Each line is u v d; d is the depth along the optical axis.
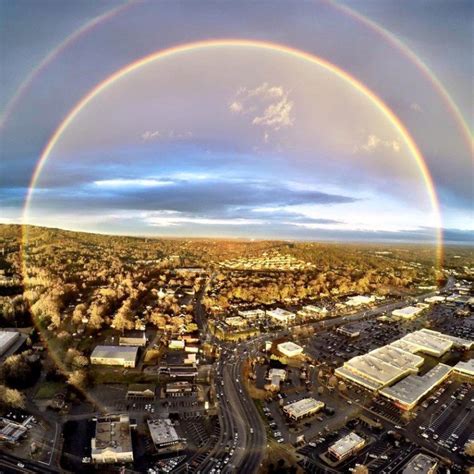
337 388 195.50
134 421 159.62
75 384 184.25
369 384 196.50
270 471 134.12
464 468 140.38
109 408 168.38
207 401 178.00
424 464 140.25
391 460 142.88
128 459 136.50
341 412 173.88
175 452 141.75
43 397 173.12
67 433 149.75
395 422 167.75
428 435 159.50
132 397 177.88
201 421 162.50
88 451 140.38
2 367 186.12
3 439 142.75
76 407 167.88
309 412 169.62
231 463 137.25
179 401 177.12
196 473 131.75
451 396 192.62
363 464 140.12
